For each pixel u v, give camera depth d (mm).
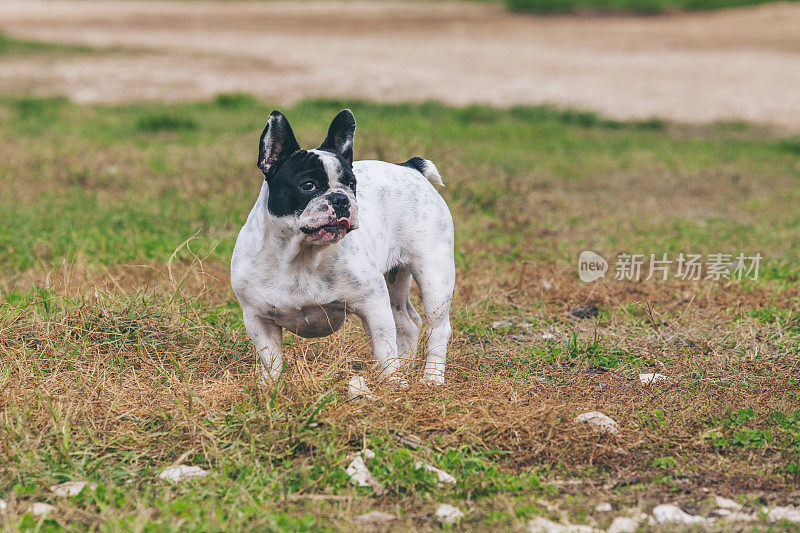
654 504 5039
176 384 6238
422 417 5898
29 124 19875
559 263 10766
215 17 50406
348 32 44688
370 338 6316
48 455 5371
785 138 21875
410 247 6633
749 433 5914
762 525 4746
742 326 8312
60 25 45625
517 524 4660
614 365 7508
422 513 4914
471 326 8359
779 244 12172
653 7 50312
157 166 15633
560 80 31000
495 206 13664
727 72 32625
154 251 10422
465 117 22984
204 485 5117
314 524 4676
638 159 18797
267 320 6211
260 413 5703
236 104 23984
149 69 30922
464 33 44562
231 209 12688
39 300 7887
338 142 6090
